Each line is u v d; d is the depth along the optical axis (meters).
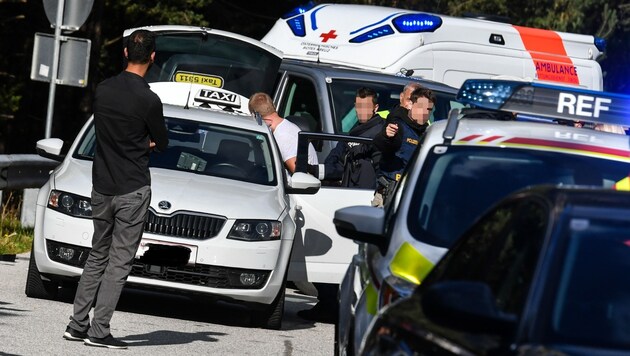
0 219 27.30
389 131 18.64
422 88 19.00
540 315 6.64
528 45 28.09
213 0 56.59
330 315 19.69
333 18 26.91
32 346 14.48
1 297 17.98
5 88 50.62
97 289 15.09
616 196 7.64
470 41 27.02
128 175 14.84
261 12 58.81
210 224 17.47
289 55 26.94
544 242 7.12
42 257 17.67
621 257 7.00
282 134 20.66
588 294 6.80
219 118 19.94
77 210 17.58
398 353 7.65
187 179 18.39
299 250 19.12
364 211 10.74
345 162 20.17
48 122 25.98
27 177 27.89
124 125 14.76
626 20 70.00
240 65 23.30
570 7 61.84
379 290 9.91
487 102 12.16
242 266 17.44
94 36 50.22
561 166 11.40
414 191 11.03
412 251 10.09
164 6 51.81
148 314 18.30
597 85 29.12
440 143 11.67
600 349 6.45
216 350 15.53
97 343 14.89
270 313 17.97
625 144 11.94
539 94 12.09
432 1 57.44
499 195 10.95
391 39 25.97
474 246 8.26
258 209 17.80
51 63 25.97
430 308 6.63
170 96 20.81
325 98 22.72
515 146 11.61
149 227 17.42
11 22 51.50
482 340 6.71
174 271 17.38
